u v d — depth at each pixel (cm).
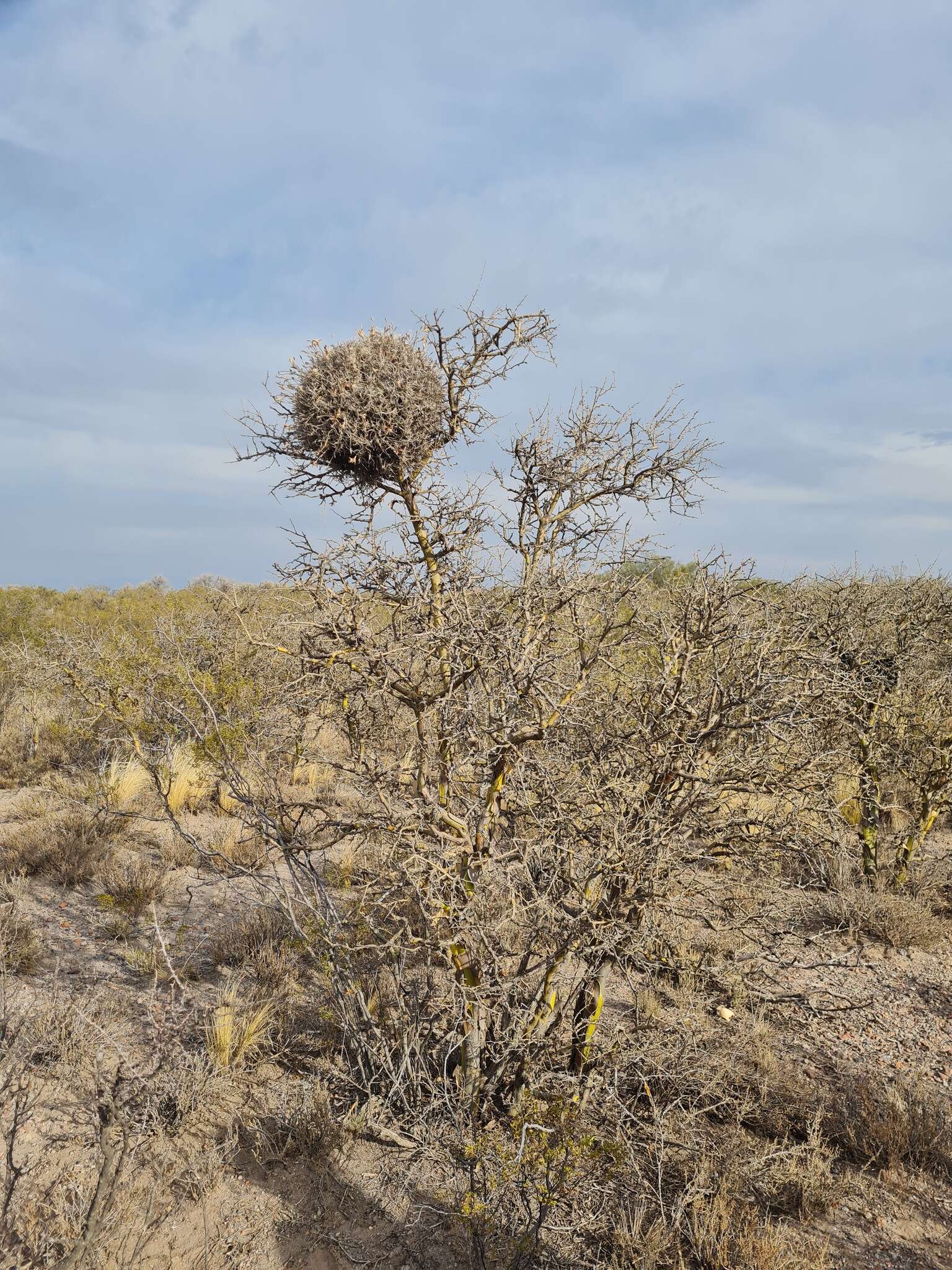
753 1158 340
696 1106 380
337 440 354
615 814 332
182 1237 299
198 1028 430
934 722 673
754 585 382
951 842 784
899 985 529
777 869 385
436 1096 354
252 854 674
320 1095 370
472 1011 357
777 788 362
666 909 345
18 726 1049
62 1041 398
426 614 365
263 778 434
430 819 338
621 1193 327
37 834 691
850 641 616
